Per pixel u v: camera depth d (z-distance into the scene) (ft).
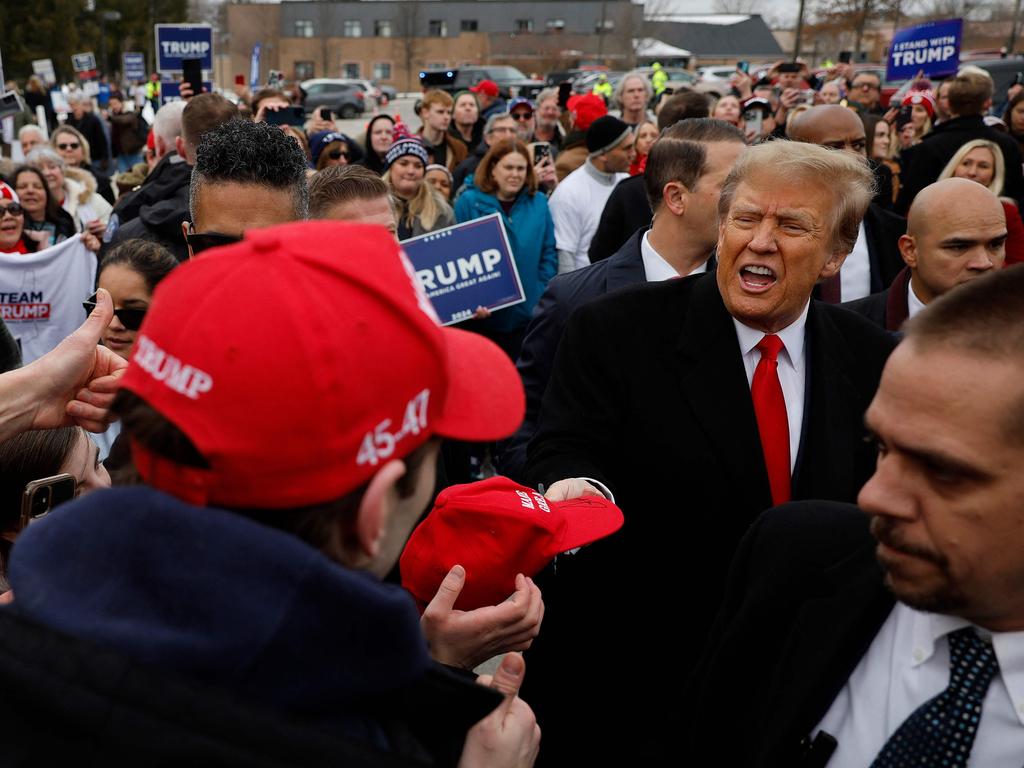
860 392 7.12
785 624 4.55
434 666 3.61
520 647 5.62
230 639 2.80
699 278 7.50
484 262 15.92
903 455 3.47
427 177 22.30
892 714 3.83
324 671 2.93
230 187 7.66
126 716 2.66
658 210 10.10
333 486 2.93
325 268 2.95
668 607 7.18
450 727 3.67
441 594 5.20
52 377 5.41
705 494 6.96
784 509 4.85
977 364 3.26
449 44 220.64
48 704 2.69
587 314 7.49
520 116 34.06
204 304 2.91
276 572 2.84
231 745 2.66
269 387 2.81
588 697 7.49
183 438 2.92
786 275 6.73
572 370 7.46
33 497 5.52
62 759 2.68
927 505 3.42
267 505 2.96
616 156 19.02
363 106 132.57
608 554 7.36
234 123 8.14
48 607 2.89
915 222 10.41
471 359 3.71
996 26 141.28
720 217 7.22
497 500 5.83
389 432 3.02
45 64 66.49
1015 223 13.03
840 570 4.37
